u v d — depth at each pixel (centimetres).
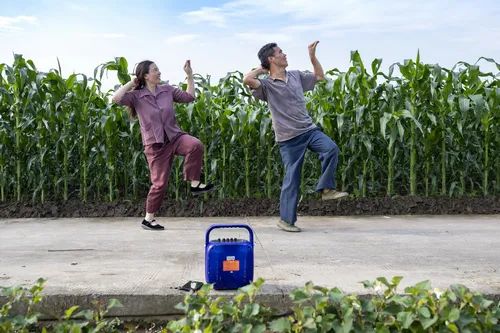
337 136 731
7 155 734
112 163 722
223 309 251
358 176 721
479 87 704
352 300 253
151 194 553
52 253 423
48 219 655
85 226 588
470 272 348
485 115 700
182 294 291
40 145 721
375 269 357
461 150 723
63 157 759
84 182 730
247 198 722
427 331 245
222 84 761
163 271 353
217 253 299
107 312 284
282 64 524
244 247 303
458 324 244
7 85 749
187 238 500
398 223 595
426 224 585
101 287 305
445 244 458
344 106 711
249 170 749
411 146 707
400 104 705
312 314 247
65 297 288
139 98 545
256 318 254
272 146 742
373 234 516
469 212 676
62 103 719
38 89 700
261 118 719
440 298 250
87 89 727
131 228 571
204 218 658
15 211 687
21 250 438
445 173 731
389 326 251
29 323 257
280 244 459
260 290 296
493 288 304
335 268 360
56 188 742
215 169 712
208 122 745
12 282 321
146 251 432
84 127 718
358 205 690
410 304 246
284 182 537
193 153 545
